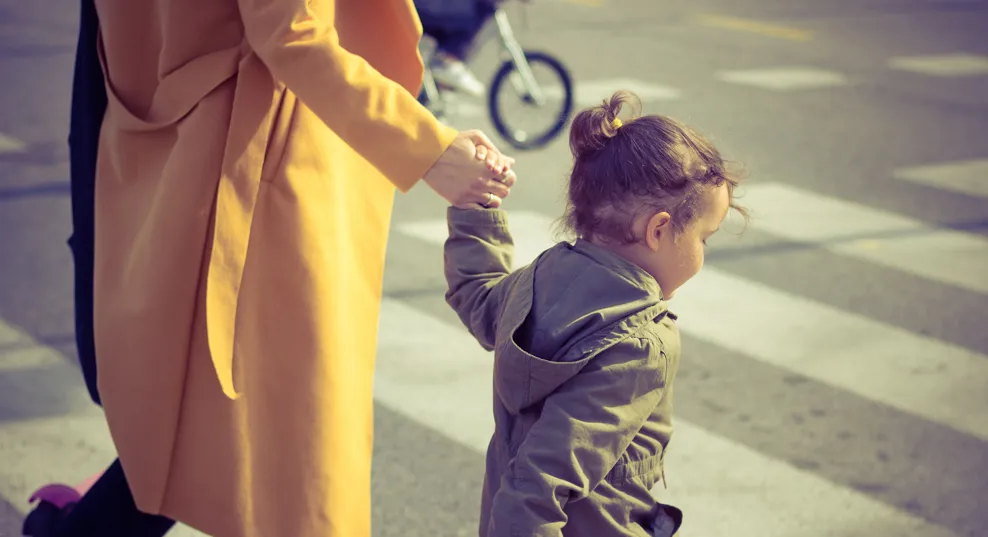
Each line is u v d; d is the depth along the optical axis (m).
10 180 9.55
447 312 7.19
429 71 11.15
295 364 3.09
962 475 5.45
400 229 8.73
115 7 3.07
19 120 11.48
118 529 3.38
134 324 3.08
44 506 3.74
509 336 2.76
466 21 10.89
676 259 2.79
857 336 7.03
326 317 3.10
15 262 7.77
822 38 17.98
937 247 8.73
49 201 9.05
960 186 10.38
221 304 3.01
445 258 3.22
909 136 12.16
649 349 2.67
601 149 2.78
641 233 2.75
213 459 3.13
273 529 3.17
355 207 3.27
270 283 3.06
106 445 5.45
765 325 7.15
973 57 16.91
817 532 4.95
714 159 2.76
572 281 2.77
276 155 3.05
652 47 16.59
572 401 2.64
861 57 16.56
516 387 2.73
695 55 16.16
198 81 2.98
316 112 2.92
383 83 2.95
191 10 2.96
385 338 6.76
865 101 13.74
